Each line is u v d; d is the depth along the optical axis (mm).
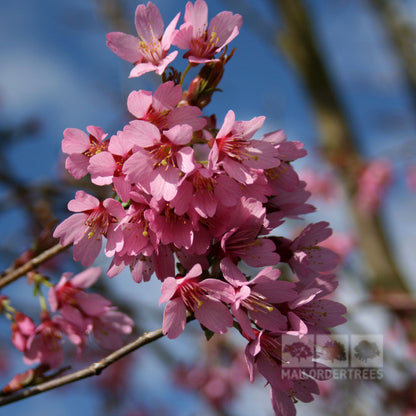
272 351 695
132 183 691
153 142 690
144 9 712
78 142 702
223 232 692
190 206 689
